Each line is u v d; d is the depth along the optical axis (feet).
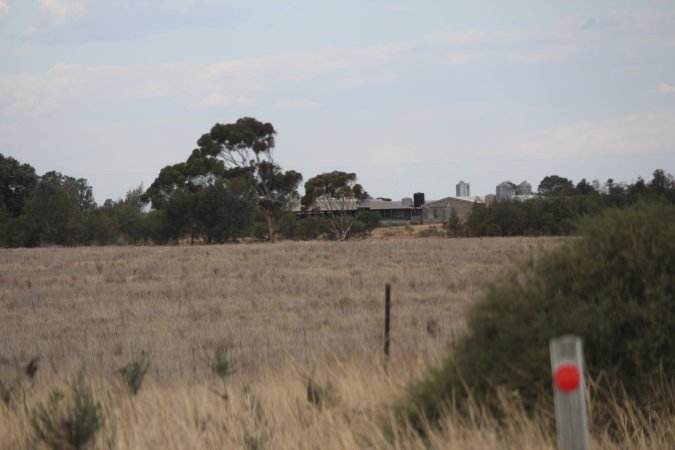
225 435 111.04
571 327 104.68
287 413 117.91
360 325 256.32
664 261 105.50
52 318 308.81
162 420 116.88
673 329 102.58
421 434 106.63
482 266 486.38
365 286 386.73
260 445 105.40
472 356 109.19
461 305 297.33
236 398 126.52
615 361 104.47
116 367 194.39
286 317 287.89
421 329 236.22
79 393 112.78
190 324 278.87
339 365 146.51
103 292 392.27
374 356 167.43
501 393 103.40
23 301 361.10
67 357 216.54
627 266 106.73
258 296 358.64
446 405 107.55
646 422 98.43
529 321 107.76
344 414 114.21
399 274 445.37
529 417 102.47
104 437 109.29
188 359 205.67
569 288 109.19
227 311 311.06
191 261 591.78
